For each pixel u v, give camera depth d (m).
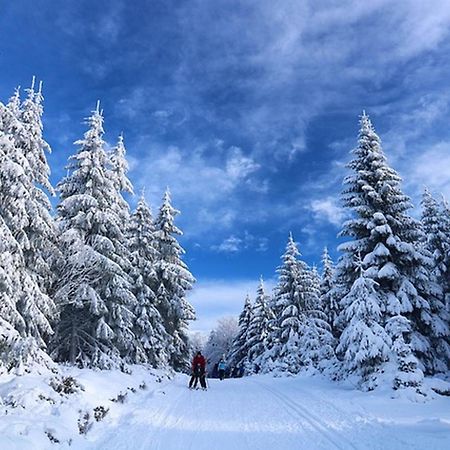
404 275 18.73
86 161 19.20
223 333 97.75
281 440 7.91
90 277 17.81
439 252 23.98
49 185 15.85
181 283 28.92
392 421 9.58
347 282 20.36
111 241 19.12
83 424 8.50
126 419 9.80
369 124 21.12
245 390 18.16
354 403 12.59
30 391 9.55
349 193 20.59
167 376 22.48
